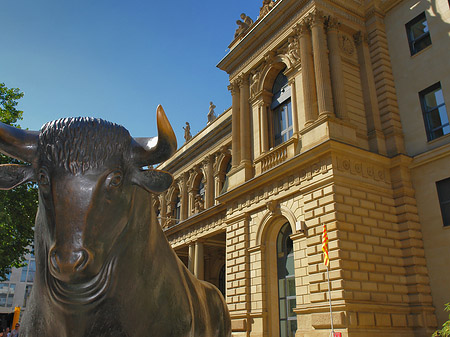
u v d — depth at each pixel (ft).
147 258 11.22
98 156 9.54
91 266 9.07
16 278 215.10
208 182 105.09
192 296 14.11
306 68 65.72
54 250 8.81
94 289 9.73
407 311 54.80
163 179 10.63
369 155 59.57
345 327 47.75
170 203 121.80
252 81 79.77
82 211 9.05
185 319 12.11
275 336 60.64
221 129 103.86
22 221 75.77
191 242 96.78
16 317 93.61
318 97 62.34
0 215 69.51
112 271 10.14
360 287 51.21
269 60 75.25
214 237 94.68
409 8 69.72
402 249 58.75
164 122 10.06
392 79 69.31
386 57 70.44
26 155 10.02
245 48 81.41
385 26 73.00
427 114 64.44
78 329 10.07
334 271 51.06
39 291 10.60
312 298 52.70
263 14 81.35
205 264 108.27
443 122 61.82
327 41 67.82
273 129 74.33
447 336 45.27
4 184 10.58
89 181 9.30
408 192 60.85
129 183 10.41
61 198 9.12
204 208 104.22
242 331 63.57
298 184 60.08
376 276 53.62
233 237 71.56
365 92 68.18
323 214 54.75
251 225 68.69
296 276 57.16
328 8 68.95
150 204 11.86
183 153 118.01
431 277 57.31
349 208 54.70
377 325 50.24
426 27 67.21
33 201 76.18
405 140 65.26
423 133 63.16
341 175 55.42
